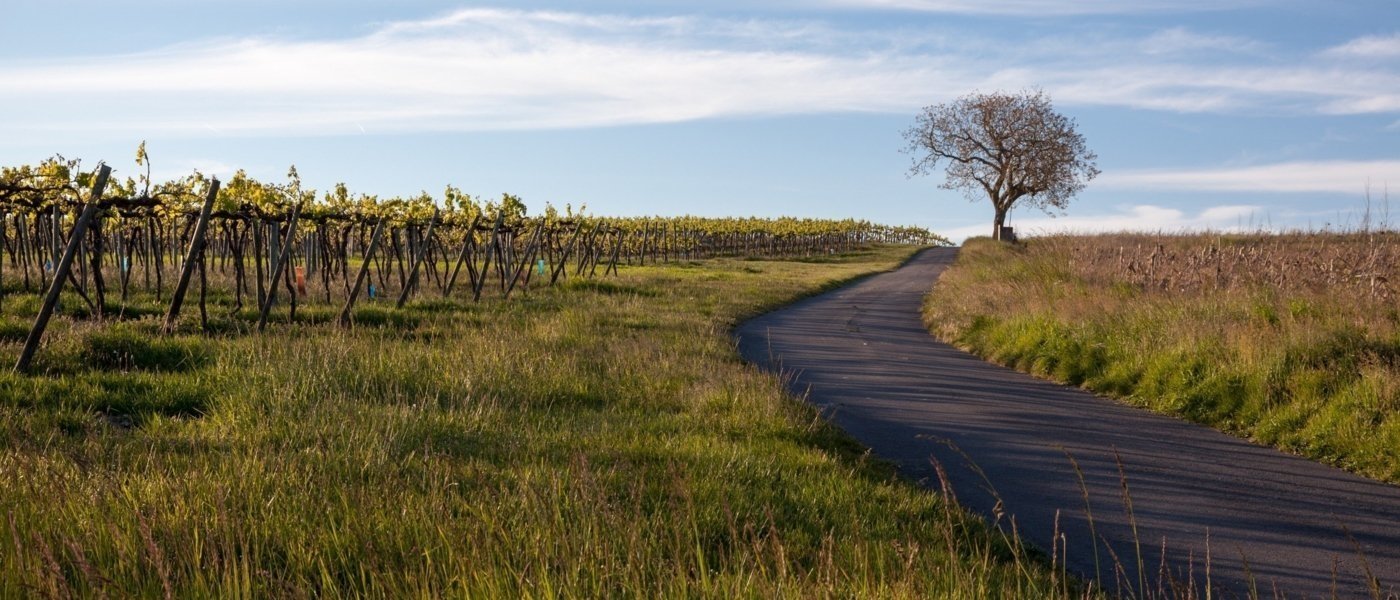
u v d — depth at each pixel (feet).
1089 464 29.37
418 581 14.35
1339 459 30.42
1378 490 27.12
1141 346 44.88
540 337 47.19
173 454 21.06
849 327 73.26
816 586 14.57
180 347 36.55
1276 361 37.14
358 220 77.10
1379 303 46.60
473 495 18.95
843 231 302.04
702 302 84.74
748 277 134.00
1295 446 32.37
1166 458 30.50
